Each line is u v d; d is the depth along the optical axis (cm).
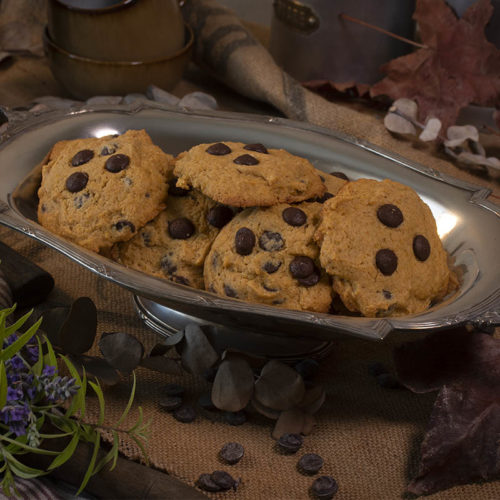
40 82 124
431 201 100
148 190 97
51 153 101
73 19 113
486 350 95
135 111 105
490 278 94
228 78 122
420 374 95
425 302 95
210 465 91
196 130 105
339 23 119
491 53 114
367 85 121
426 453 91
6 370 88
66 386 87
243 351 96
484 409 92
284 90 118
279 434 93
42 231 93
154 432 93
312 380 97
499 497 91
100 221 96
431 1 114
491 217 98
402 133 116
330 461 92
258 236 94
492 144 119
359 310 93
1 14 126
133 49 115
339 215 94
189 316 97
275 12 122
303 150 103
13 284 99
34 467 90
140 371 97
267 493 90
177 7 117
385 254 93
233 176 95
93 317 94
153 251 97
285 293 94
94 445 90
